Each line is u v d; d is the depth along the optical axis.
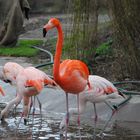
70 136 9.65
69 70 9.26
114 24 13.49
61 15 32.12
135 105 11.11
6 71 11.31
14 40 20.31
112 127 10.36
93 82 9.94
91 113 11.36
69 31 14.41
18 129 10.27
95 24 14.45
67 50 14.48
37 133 9.92
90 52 14.77
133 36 13.42
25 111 10.80
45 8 34.53
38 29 24.67
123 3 13.30
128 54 13.44
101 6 14.25
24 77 10.35
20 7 20.48
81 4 14.05
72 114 11.24
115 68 14.02
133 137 9.53
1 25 20.45
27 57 18.17
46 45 19.95
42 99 12.59
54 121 10.95
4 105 12.62
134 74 13.55
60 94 12.48
